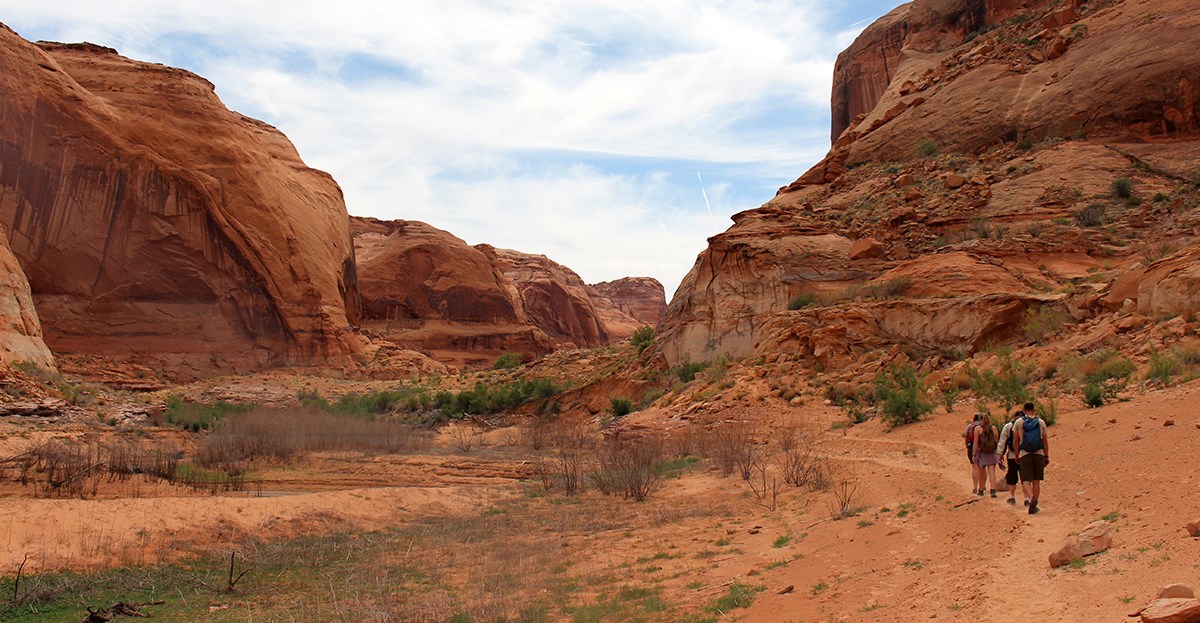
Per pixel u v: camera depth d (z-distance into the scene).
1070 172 44.72
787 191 61.50
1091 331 24.81
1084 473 11.72
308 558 14.89
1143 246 35.72
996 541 9.60
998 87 56.31
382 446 34.50
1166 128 46.09
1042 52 57.97
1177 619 5.45
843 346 32.56
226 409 45.50
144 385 58.69
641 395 42.03
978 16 73.00
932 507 12.63
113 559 14.11
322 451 32.91
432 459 30.89
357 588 12.38
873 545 11.32
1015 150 50.12
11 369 39.81
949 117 56.44
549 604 10.73
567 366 59.09
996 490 12.48
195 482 22.42
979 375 24.98
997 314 29.09
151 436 34.66
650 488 21.64
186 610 11.49
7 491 19.16
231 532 16.48
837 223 46.62
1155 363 18.20
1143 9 53.38
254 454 30.53
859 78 91.94
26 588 12.00
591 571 12.76
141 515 16.05
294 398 53.06
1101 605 6.56
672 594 10.80
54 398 38.19
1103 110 48.16
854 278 39.44
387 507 20.02
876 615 8.05
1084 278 32.84
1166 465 10.50
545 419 43.34
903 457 18.75
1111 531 8.45
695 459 26.03
